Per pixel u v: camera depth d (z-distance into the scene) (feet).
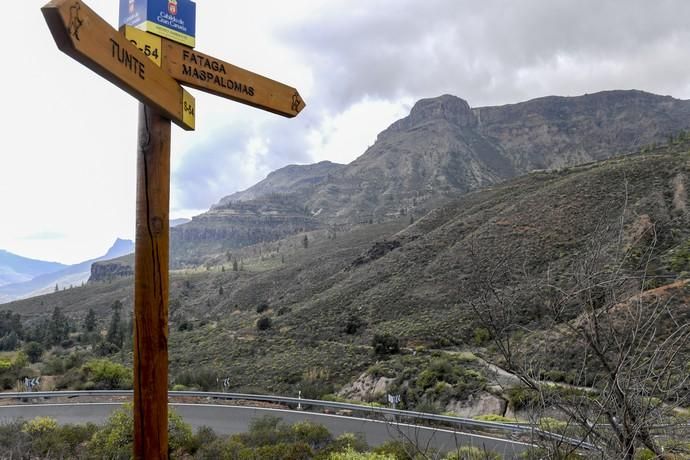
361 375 93.50
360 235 441.68
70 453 35.53
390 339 106.93
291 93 10.73
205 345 156.25
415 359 92.58
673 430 7.34
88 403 60.75
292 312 179.52
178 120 8.27
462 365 81.25
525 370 7.93
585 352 7.71
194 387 78.69
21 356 88.02
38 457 34.22
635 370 7.53
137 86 6.88
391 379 84.74
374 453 26.55
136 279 7.71
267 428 43.88
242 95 9.47
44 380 78.07
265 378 106.01
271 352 131.34
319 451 35.73
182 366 132.16
